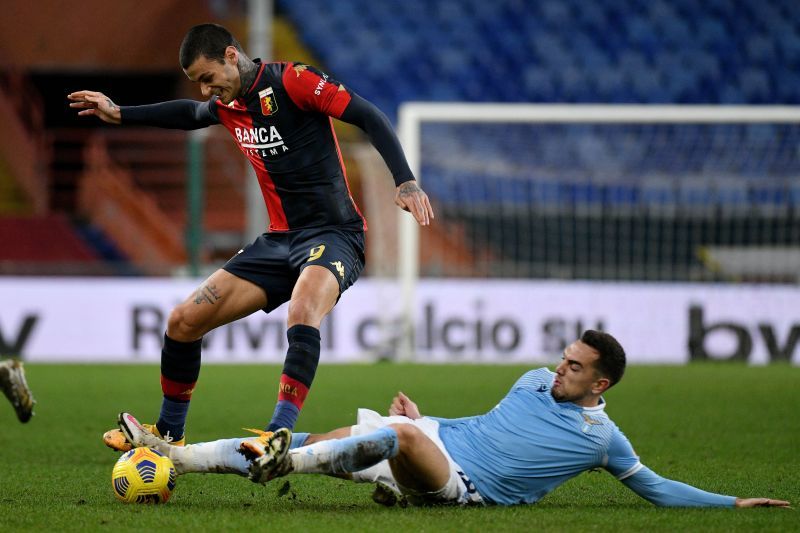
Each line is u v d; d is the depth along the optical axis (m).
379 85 80.00
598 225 62.69
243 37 79.31
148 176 70.75
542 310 55.84
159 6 77.00
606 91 80.69
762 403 37.00
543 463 17.42
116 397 38.72
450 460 17.17
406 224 54.31
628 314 55.91
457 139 73.75
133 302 55.72
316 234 19.91
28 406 22.44
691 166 69.75
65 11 75.81
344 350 55.97
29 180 69.38
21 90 74.88
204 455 17.89
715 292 56.09
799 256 61.31
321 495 19.38
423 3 83.81
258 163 20.11
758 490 20.52
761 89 81.00
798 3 83.69
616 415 33.66
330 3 82.69
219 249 68.75
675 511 17.36
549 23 83.31
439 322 55.75
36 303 55.41
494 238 63.97
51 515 16.75
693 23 83.19
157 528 15.61
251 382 44.06
